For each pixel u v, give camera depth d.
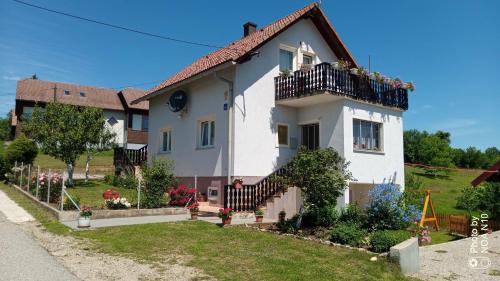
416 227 12.48
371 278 7.18
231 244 9.22
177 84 18.03
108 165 29.59
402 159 18.58
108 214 12.73
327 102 16.31
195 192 15.09
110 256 7.91
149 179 14.59
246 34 20.80
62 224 11.12
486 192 16.53
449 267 8.66
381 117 17.56
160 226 10.97
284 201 14.55
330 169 11.54
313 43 18.67
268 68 16.80
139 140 40.84
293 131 17.41
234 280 6.62
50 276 6.49
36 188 16.02
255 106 16.16
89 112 20.39
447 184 34.59
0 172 24.11
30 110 37.19
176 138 19.41
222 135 16.11
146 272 6.91
